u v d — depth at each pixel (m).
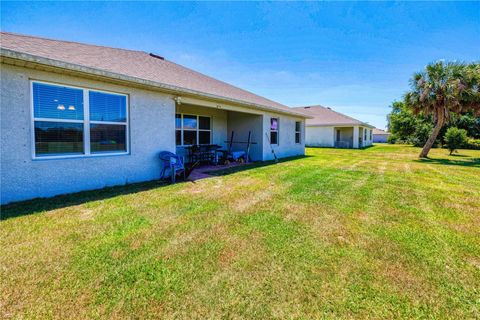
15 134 4.19
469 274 2.22
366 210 4.04
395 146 26.59
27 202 4.23
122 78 5.18
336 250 2.65
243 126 11.52
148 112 6.27
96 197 4.66
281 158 12.62
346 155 14.88
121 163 5.77
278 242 2.83
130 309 1.74
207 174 7.50
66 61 4.53
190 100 7.43
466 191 5.41
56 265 2.27
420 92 12.31
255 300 1.85
